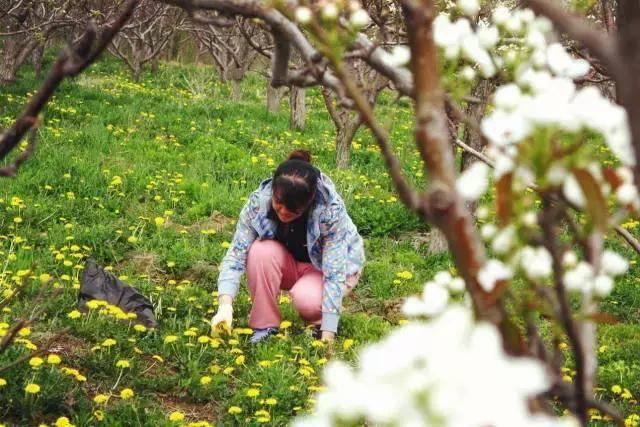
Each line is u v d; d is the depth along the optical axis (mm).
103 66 21500
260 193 5074
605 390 4965
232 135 12156
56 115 12125
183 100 15523
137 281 5941
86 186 8234
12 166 1669
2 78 14664
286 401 4336
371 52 1173
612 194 872
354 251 5184
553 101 778
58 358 4113
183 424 4051
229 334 5016
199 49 24125
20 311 5020
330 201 4965
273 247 5074
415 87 906
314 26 1062
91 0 13664
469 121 1076
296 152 4992
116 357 4598
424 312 822
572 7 1175
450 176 883
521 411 613
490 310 886
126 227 7266
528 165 827
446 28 1056
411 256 7441
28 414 3887
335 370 681
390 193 9531
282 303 5746
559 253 943
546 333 5562
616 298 6863
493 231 906
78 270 5953
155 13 17578
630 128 713
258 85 21234
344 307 6230
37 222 7113
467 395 607
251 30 14664
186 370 4684
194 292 5949
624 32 701
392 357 635
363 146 12789
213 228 7730
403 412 621
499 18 1078
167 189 8664
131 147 10641
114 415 4055
